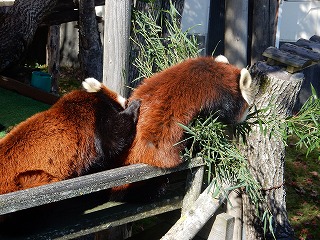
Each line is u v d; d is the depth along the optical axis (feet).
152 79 12.98
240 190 16.93
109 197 12.96
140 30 16.06
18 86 25.58
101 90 13.12
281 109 16.44
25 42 26.99
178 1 18.70
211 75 12.76
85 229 11.70
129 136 12.22
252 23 32.73
